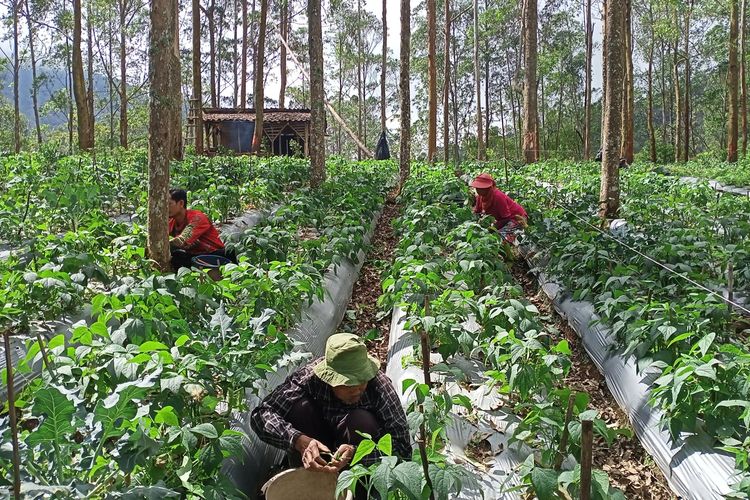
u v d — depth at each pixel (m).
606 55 11.95
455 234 8.30
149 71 6.68
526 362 4.59
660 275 6.72
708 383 4.11
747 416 3.72
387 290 7.20
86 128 24.72
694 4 40.47
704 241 8.17
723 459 3.97
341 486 2.96
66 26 38.34
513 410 4.64
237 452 3.30
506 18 48.00
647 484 4.45
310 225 10.77
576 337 7.03
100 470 2.91
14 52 37.28
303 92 54.28
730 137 28.94
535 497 3.72
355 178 16.78
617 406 5.48
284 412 3.89
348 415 3.75
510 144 57.56
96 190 9.05
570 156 53.25
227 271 5.85
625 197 13.50
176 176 13.41
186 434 3.15
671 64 59.38
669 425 4.32
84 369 3.68
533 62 25.72
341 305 7.80
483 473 3.99
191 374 3.74
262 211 12.11
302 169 17.52
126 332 4.15
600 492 3.18
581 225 9.54
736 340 5.73
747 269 6.83
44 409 2.67
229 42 51.12
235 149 32.88
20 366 3.66
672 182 16.06
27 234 7.63
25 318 5.21
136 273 6.62
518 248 10.59
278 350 4.20
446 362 5.30
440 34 53.84
